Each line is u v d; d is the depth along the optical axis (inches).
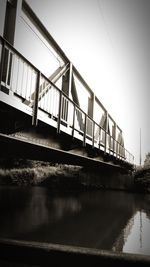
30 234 249.1
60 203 487.5
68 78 469.4
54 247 174.9
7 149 272.8
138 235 273.4
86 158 465.4
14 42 299.1
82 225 305.3
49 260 167.2
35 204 457.7
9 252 172.4
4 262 164.4
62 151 342.6
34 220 319.0
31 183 941.2
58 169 970.1
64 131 325.1
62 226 293.3
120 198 653.9
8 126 229.6
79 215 371.9
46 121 265.9
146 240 253.1
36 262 167.5
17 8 305.4
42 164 992.9
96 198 618.5
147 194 877.2
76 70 511.2
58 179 944.3
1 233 247.9
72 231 271.4
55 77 421.7
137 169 1165.1
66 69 463.5
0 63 182.9
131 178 1021.8
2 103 195.0
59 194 652.7
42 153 345.7
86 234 263.3
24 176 950.4
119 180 1035.3
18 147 283.7
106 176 1011.9
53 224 301.3
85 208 445.4
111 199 618.2
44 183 942.4
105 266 161.6
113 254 168.6
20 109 216.7
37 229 272.4
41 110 290.5
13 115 229.9
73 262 165.2
